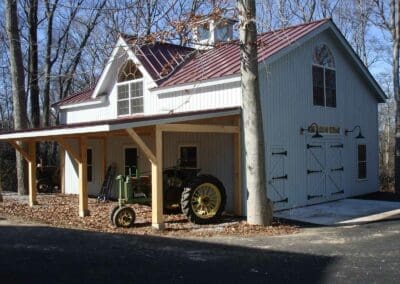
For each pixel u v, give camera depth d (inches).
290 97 618.5
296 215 568.7
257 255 350.0
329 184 687.1
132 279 282.7
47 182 840.9
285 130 609.0
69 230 446.9
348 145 733.3
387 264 319.3
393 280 279.0
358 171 756.0
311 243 400.2
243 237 428.8
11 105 1460.4
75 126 491.2
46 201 700.0
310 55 658.8
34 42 1061.1
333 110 700.7
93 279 281.6
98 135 641.0
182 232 453.4
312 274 294.4
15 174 1093.8
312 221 531.8
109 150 740.0
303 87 642.2
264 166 490.0
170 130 478.3
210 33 697.6
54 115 1411.2
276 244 395.5
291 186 616.7
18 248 362.3
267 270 305.0
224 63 620.7
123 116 750.5
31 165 657.0
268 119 583.8
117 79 761.6
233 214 553.9
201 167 593.9
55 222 508.1
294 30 658.8
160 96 674.2
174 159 629.6
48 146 1204.5
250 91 481.1
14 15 788.6
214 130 518.9
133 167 691.4
